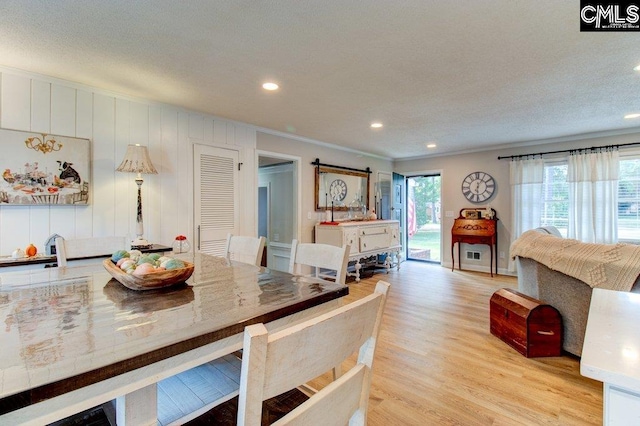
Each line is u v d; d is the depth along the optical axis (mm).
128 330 836
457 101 3238
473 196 5930
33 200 2551
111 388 688
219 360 1312
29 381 577
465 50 2197
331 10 1749
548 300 2611
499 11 1760
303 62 2375
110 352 704
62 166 2686
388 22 1862
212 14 1783
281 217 5465
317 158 5277
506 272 5543
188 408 1005
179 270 1268
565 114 3699
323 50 2195
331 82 2750
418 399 1930
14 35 1995
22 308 1008
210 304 1073
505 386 2068
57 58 2303
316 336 601
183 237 3250
